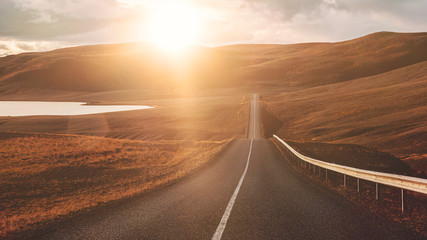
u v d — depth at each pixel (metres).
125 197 8.62
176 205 7.58
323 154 23.75
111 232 5.50
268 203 7.75
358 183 9.41
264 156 23.03
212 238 5.11
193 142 39.72
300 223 5.96
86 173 17.48
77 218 6.49
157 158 25.27
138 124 87.81
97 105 149.62
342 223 5.98
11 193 12.14
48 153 22.45
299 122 74.38
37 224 6.17
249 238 5.12
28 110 129.75
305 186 10.46
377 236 5.23
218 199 8.27
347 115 70.19
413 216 6.55
